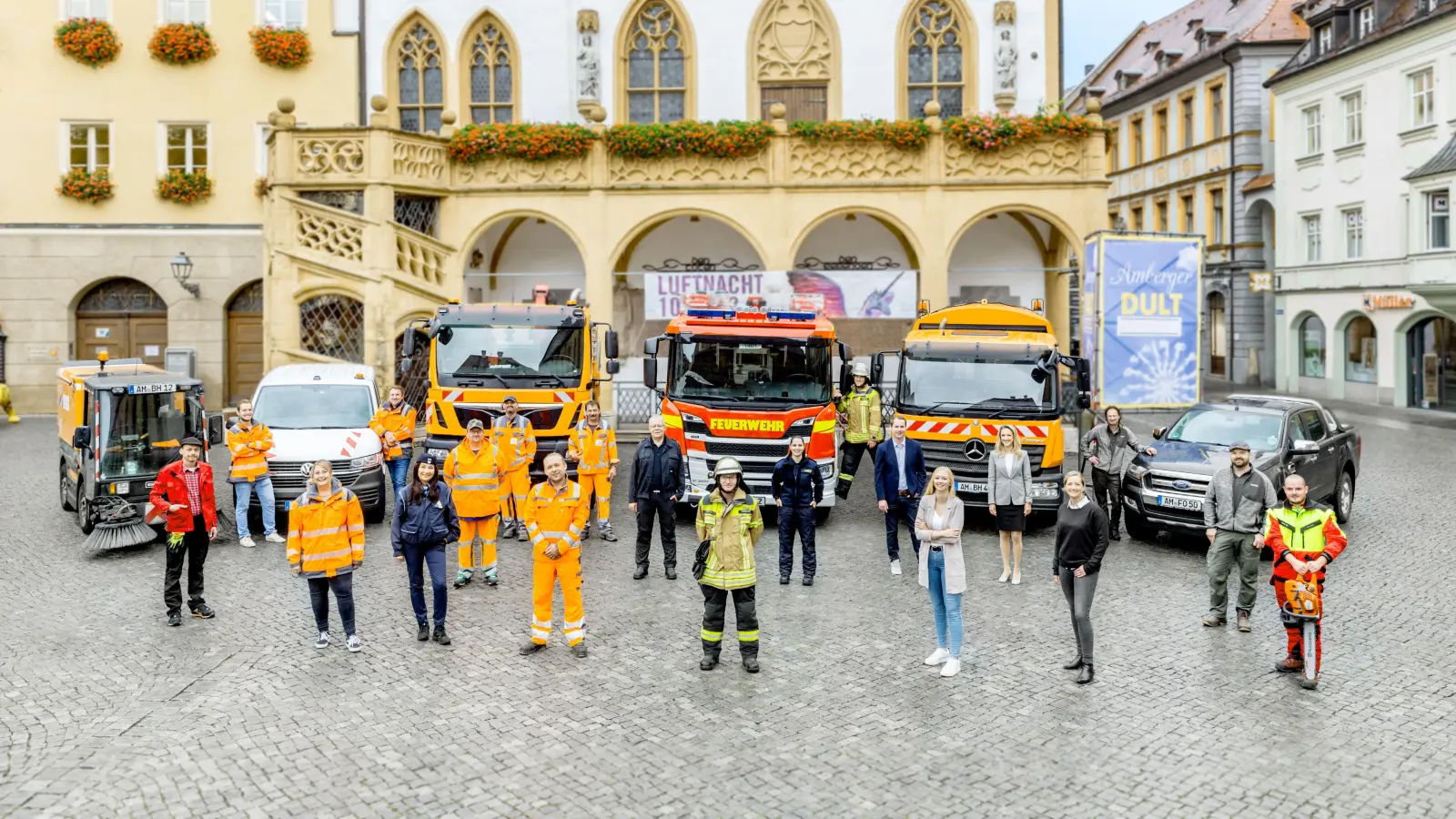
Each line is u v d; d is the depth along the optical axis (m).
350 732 7.73
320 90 27.05
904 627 10.31
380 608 10.94
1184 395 19.42
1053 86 24.86
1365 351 34.78
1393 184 32.72
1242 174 40.31
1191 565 12.91
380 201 21.84
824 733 7.73
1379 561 13.01
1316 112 36.38
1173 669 9.12
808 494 11.83
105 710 8.17
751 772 7.07
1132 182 48.91
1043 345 15.18
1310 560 8.77
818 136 22.73
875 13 25.22
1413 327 32.81
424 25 26.27
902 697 8.44
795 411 14.80
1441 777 7.02
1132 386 19.31
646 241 26.08
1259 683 8.77
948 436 14.98
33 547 13.61
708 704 8.27
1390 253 32.97
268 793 6.77
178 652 9.52
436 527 9.71
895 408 15.35
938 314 15.86
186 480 10.31
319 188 21.94
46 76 27.20
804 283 23.02
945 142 22.67
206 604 10.70
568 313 16.59
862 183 22.77
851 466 16.25
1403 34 31.77
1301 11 38.16
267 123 27.38
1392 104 32.59
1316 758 7.31
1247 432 14.62
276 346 21.72
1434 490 17.98
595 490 14.27
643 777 6.99
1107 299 19.16
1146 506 13.76
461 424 15.97
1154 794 6.76
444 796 6.72
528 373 16.17
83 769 7.11
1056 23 24.86
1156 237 19.20
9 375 27.56
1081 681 8.76
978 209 22.69
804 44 25.41
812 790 6.81
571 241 26.20
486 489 11.70
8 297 27.47
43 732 7.75
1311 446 13.92
